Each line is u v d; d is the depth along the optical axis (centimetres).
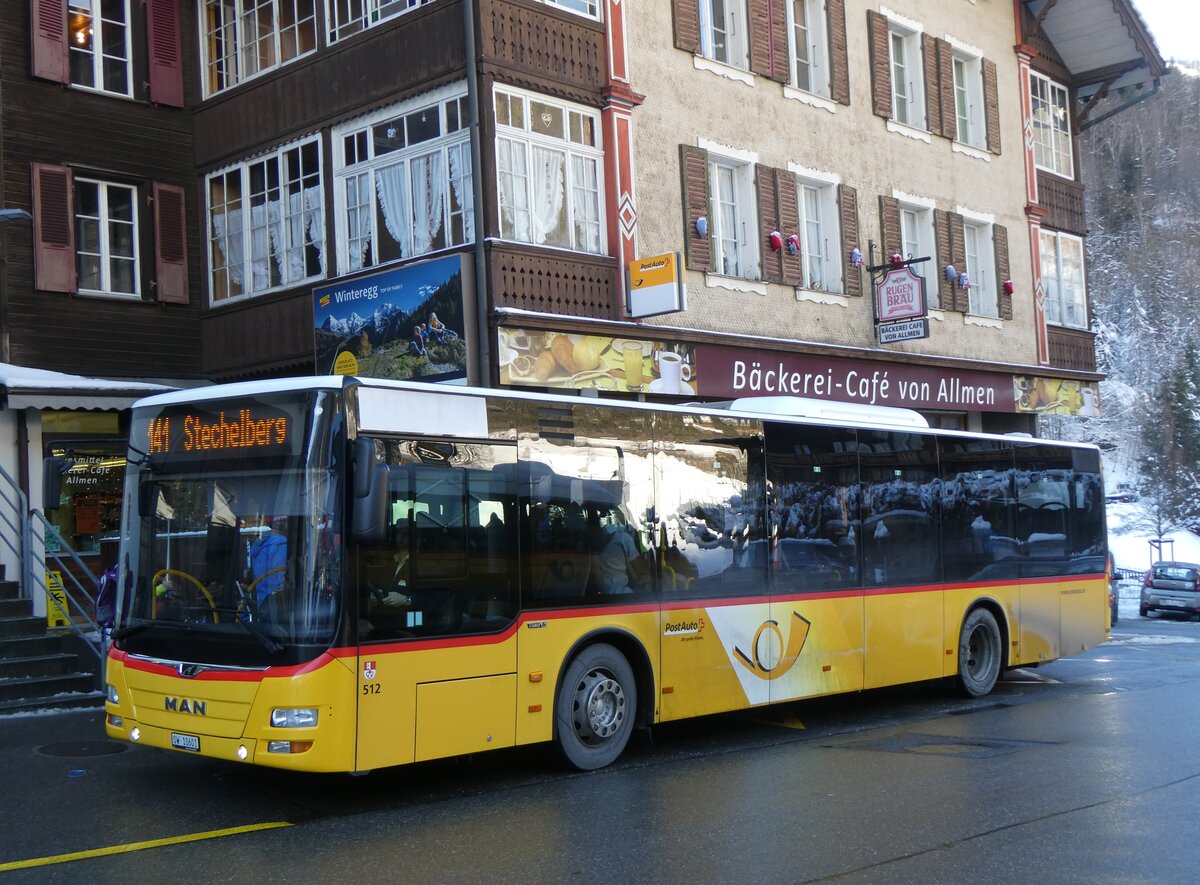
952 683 1378
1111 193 10144
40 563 1360
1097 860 661
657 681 967
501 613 851
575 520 914
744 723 1184
